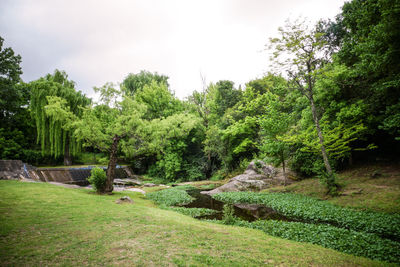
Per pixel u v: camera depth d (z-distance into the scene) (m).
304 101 20.72
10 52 29.34
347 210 11.54
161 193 21.39
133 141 19.91
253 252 5.93
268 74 16.98
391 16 9.88
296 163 22.19
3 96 29.77
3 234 6.44
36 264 4.73
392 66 10.85
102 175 17.19
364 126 15.95
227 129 32.56
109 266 4.72
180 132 34.97
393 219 9.34
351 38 16.58
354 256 6.25
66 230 7.16
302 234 8.54
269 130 19.86
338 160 20.33
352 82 16.62
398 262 5.91
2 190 13.09
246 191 21.53
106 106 18.70
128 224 8.16
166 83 50.94
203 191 24.89
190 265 4.83
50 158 33.94
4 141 29.98
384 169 16.28
